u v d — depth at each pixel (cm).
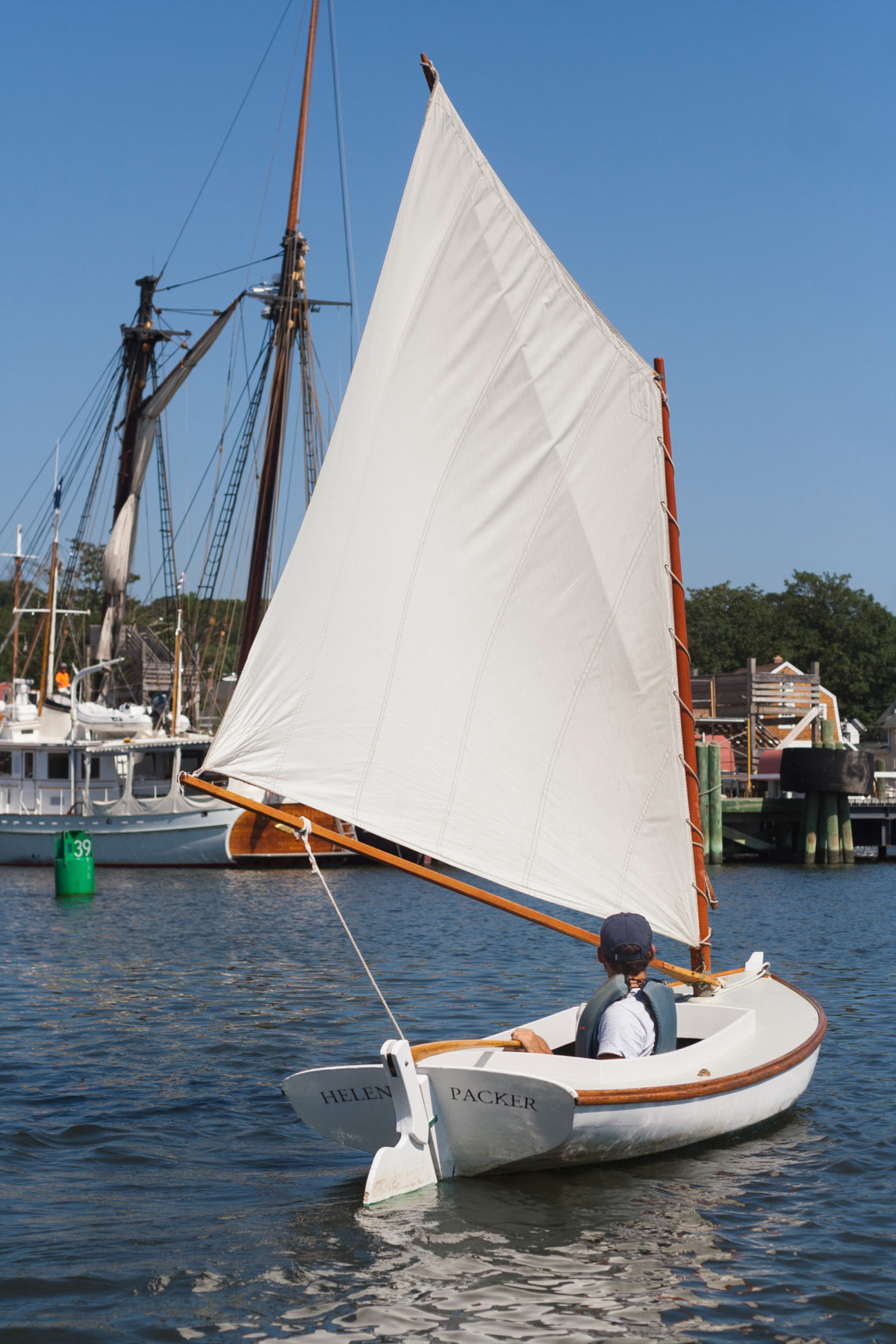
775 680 5616
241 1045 1420
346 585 995
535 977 1995
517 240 1051
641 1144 898
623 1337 655
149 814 4700
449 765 1016
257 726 973
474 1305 690
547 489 1048
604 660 1059
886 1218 825
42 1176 933
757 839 4872
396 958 2248
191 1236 798
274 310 5234
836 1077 1235
